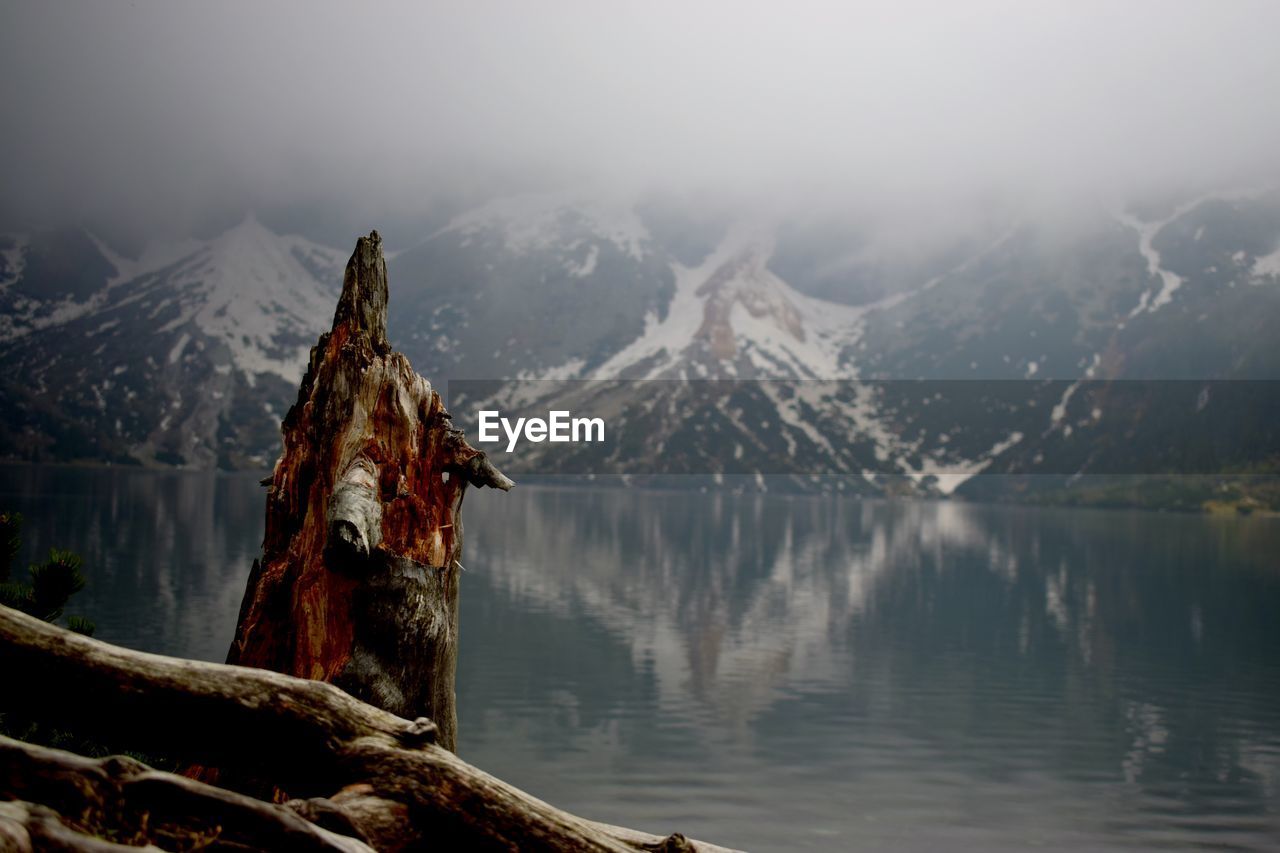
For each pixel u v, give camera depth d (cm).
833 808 3031
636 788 3194
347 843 427
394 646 645
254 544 10788
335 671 643
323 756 498
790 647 6256
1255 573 12594
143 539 10981
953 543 16775
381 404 695
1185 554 15488
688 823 2872
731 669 5434
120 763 407
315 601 662
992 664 5853
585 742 3750
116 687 483
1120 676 5550
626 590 8994
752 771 3406
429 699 675
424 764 496
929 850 2691
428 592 659
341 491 629
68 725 491
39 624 483
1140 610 8794
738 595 8988
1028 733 4091
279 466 734
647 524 18662
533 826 498
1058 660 6075
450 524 704
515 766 3403
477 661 5412
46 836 352
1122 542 17888
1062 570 12600
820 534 17850
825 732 4009
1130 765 3622
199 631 5541
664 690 4791
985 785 3316
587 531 16338
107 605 6406
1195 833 2886
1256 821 3000
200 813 403
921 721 4269
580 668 5297
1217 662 6097
